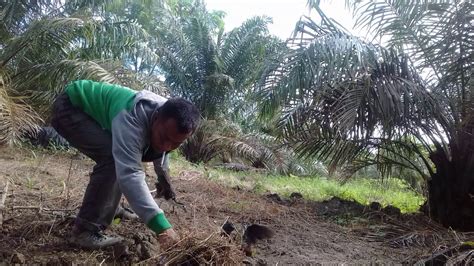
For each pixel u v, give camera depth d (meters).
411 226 4.75
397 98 4.89
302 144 6.24
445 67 5.30
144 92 2.83
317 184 8.85
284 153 10.98
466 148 5.08
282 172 11.45
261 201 5.45
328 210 5.28
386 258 3.54
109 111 2.84
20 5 9.04
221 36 15.22
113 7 11.28
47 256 2.80
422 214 5.55
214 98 14.44
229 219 4.32
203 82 14.49
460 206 5.08
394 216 5.24
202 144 12.66
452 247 3.47
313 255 3.45
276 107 5.32
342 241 4.00
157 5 14.70
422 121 5.19
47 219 3.42
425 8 5.42
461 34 5.09
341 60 4.88
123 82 8.05
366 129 5.16
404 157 5.98
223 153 12.79
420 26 5.64
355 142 5.78
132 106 2.68
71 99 2.96
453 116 5.11
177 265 2.62
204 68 14.55
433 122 5.14
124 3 13.41
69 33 8.62
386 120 5.01
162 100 2.84
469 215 5.03
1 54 8.54
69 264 2.70
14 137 6.23
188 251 2.62
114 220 3.51
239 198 5.44
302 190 7.66
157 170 3.31
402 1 5.59
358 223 4.77
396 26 5.74
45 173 5.43
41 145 7.92
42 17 8.75
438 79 5.45
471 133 5.07
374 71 5.05
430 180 5.46
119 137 2.60
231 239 2.85
